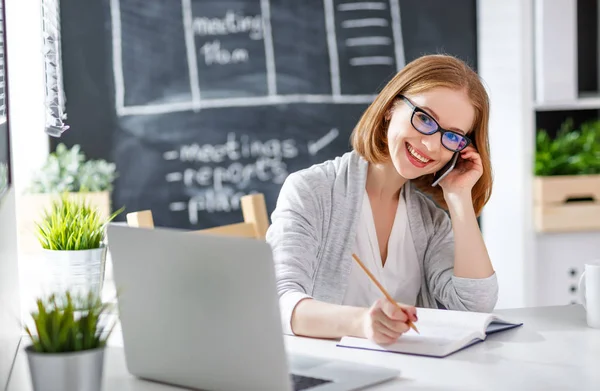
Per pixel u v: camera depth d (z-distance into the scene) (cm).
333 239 196
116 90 354
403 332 156
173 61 359
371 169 201
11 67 288
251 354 129
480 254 189
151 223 188
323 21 369
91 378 122
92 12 350
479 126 191
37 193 311
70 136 353
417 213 203
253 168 369
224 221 368
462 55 379
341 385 134
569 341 162
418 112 182
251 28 364
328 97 372
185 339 136
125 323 143
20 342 166
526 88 348
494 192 366
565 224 350
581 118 393
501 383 137
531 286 355
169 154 361
